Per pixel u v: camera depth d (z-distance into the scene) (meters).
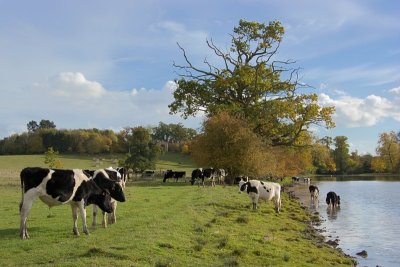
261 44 55.31
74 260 10.60
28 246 12.11
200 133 50.19
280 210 26.64
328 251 16.31
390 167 126.12
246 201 27.41
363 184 72.81
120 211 19.88
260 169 47.38
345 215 29.16
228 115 48.12
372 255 16.88
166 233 14.29
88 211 19.75
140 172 75.56
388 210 32.44
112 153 113.25
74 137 113.81
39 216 18.03
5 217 17.73
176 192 32.19
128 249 11.91
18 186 39.97
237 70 53.16
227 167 47.53
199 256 12.37
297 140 55.44
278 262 12.88
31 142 114.44
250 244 14.59
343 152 130.50
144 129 78.88
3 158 99.75
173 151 127.38
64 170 13.85
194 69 56.84
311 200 39.72
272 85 54.66
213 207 22.86
